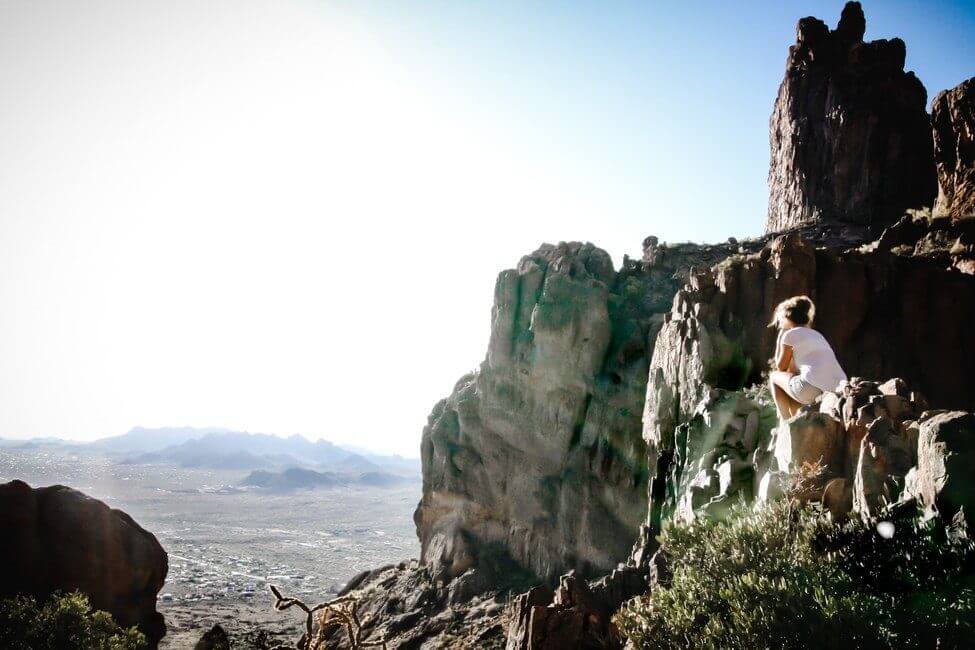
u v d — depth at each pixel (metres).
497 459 39.88
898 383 10.37
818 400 11.03
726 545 9.35
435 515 42.69
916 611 7.13
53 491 33.31
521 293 41.91
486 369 41.81
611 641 18.12
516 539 37.75
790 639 7.32
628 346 37.47
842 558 8.20
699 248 48.88
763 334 23.03
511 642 19.59
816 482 9.98
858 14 65.50
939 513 7.66
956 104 38.84
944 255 31.11
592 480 35.34
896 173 56.03
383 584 41.66
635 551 23.73
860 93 59.84
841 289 24.83
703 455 17.86
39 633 21.03
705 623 8.68
